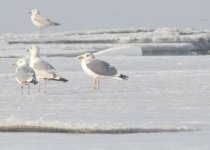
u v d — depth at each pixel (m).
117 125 12.72
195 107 15.74
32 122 12.88
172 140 11.45
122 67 27.00
